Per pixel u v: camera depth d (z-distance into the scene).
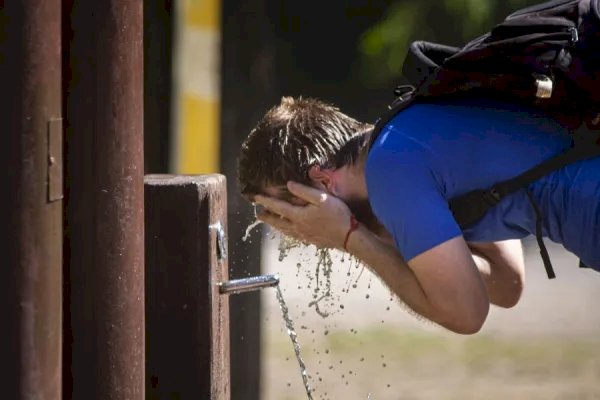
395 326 25.58
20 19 6.69
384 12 45.91
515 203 8.38
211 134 14.86
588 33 8.20
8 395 6.80
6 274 6.76
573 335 24.88
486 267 9.59
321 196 8.63
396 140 8.25
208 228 8.63
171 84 13.72
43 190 6.86
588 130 8.32
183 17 13.85
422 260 8.02
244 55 15.59
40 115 6.81
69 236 7.39
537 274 30.88
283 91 47.03
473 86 8.29
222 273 9.09
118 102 7.45
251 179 8.94
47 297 6.93
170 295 8.65
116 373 7.57
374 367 22.41
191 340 8.67
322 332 24.92
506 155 8.29
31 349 6.84
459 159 8.26
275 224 8.97
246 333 15.76
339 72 46.94
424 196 8.10
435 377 21.80
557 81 8.19
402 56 40.03
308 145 8.76
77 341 7.48
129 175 7.57
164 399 8.71
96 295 7.45
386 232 9.05
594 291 29.06
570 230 8.38
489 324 25.84
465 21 38.62
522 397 20.44
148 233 8.62
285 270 29.20
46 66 6.84
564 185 8.30
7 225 6.76
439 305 8.05
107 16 7.36
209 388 8.70
